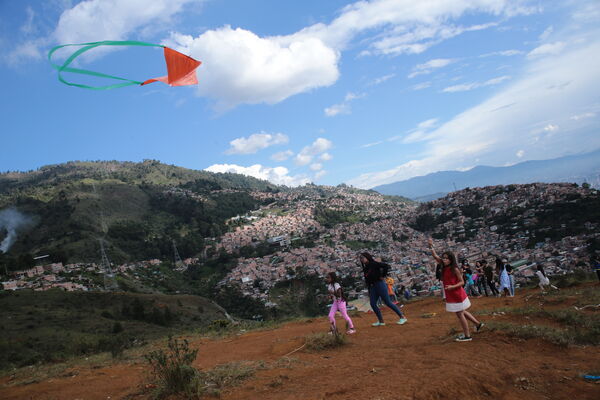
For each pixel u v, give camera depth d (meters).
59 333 36.38
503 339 6.09
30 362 14.20
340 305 8.62
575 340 5.80
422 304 14.99
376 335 8.34
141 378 7.14
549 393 4.02
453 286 6.39
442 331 7.76
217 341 12.15
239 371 5.90
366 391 4.23
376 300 9.59
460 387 4.14
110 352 12.81
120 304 57.12
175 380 5.18
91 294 59.09
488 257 66.19
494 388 4.16
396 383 4.38
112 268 100.12
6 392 7.64
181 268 114.69
